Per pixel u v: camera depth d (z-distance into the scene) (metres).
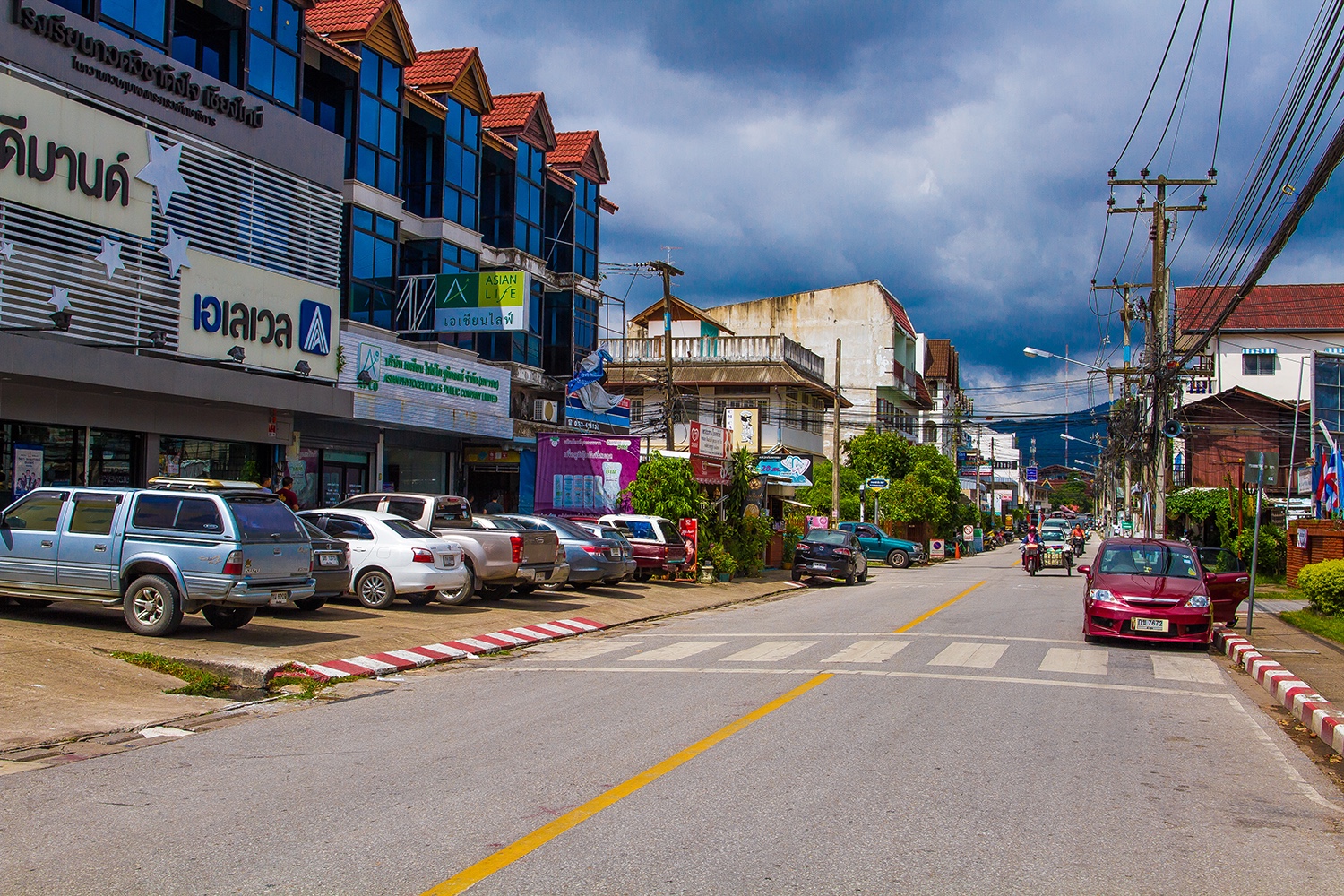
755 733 8.87
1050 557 38.72
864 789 7.06
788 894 5.06
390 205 26.31
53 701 9.61
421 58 29.78
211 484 13.44
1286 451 46.59
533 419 33.19
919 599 25.52
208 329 19.20
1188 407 47.72
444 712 9.91
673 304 56.41
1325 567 19.69
